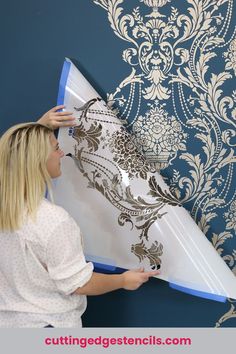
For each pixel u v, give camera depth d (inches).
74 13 67.4
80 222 68.7
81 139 67.1
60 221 53.7
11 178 54.5
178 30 65.9
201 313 70.7
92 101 66.0
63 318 56.9
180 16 65.6
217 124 66.9
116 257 67.7
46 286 55.6
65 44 68.1
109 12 66.7
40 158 55.3
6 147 55.6
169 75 66.8
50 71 69.1
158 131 68.0
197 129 67.3
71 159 67.9
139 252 66.3
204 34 65.5
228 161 67.3
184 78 66.6
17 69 69.7
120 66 67.5
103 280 56.8
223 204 68.2
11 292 56.9
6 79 70.1
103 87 68.2
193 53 66.0
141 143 68.5
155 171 65.9
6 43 69.4
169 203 65.1
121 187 66.1
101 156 66.6
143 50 66.8
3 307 56.6
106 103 68.2
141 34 66.6
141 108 67.9
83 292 55.4
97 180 67.2
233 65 65.4
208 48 65.7
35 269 54.7
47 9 67.9
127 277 60.6
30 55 69.1
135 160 65.7
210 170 67.8
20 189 54.2
